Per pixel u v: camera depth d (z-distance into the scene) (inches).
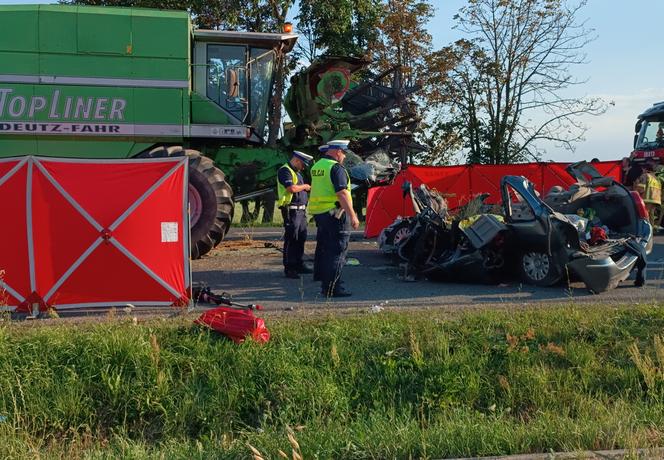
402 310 285.9
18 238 273.6
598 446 175.8
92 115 432.1
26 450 189.9
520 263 350.3
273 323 260.5
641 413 195.8
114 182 277.4
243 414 213.8
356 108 582.2
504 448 176.2
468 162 1304.1
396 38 1202.6
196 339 237.0
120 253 278.4
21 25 423.5
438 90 1269.7
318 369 227.1
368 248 519.5
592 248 331.9
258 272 403.2
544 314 268.2
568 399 211.5
